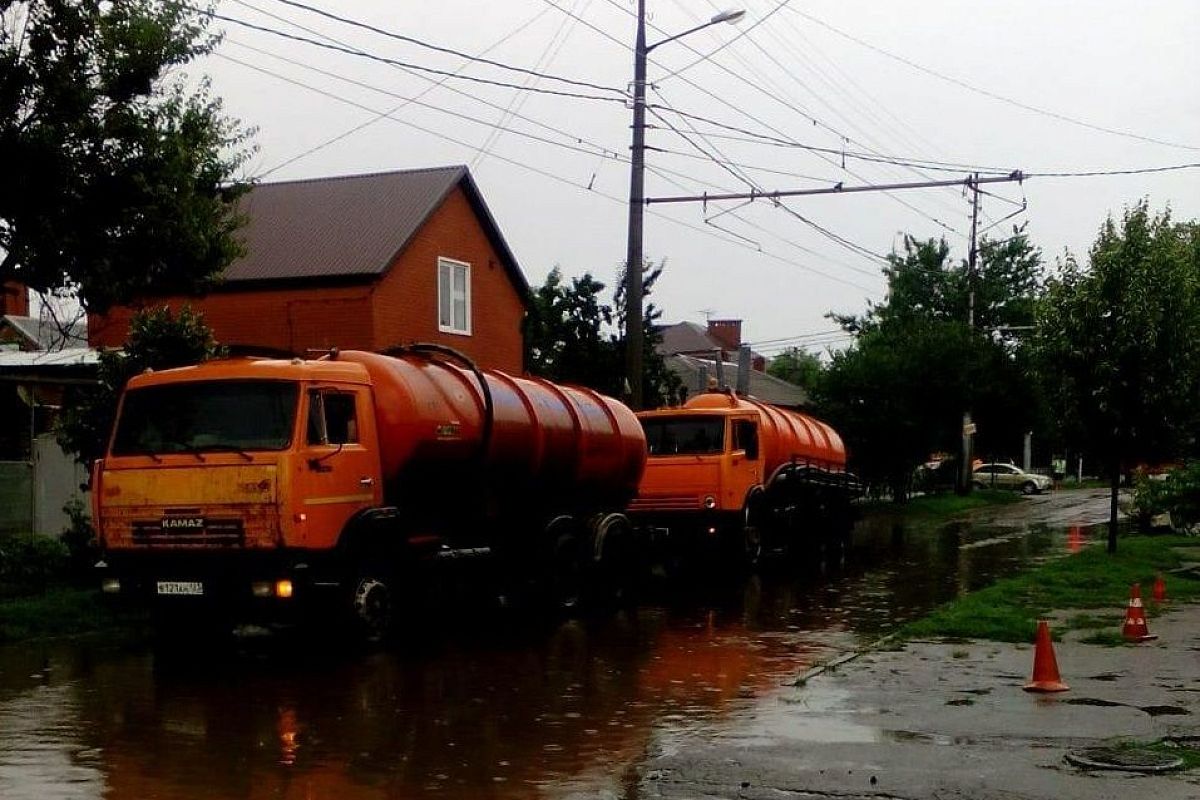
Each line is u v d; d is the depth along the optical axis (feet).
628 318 77.05
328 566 43.50
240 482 41.96
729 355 239.71
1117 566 69.31
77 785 26.55
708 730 31.45
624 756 28.89
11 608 48.57
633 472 63.87
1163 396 74.23
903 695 35.58
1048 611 53.06
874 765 27.40
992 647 44.16
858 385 140.56
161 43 48.19
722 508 72.23
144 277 50.57
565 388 60.34
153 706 35.01
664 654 44.50
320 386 43.42
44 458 64.34
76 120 46.52
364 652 44.86
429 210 90.89
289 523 41.65
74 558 56.39
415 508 48.32
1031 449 249.14
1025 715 32.60
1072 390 76.02
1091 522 124.47
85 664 42.06
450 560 49.93
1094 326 74.84
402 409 46.32
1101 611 52.85
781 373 293.02
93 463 47.91
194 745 30.27
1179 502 91.76
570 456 57.36
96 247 48.42
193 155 50.60
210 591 42.52
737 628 51.65
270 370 43.09
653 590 67.05
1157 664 39.99
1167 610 53.26
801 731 31.09
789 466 81.30
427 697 36.29
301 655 44.24
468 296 96.68
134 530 43.19
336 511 43.55
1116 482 76.84
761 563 77.25
